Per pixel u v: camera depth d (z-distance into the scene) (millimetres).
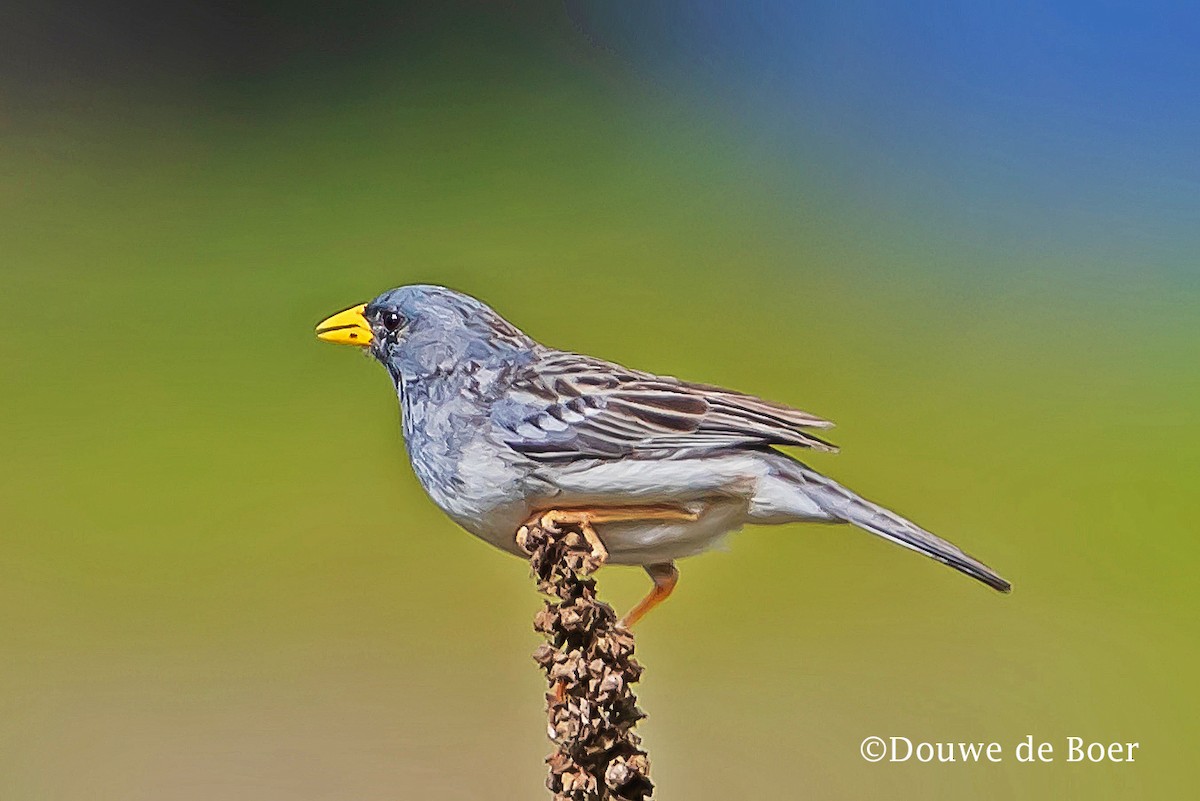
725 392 4031
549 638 3979
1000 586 4016
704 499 4023
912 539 4016
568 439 4020
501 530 4035
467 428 4031
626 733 3973
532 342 4047
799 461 4027
